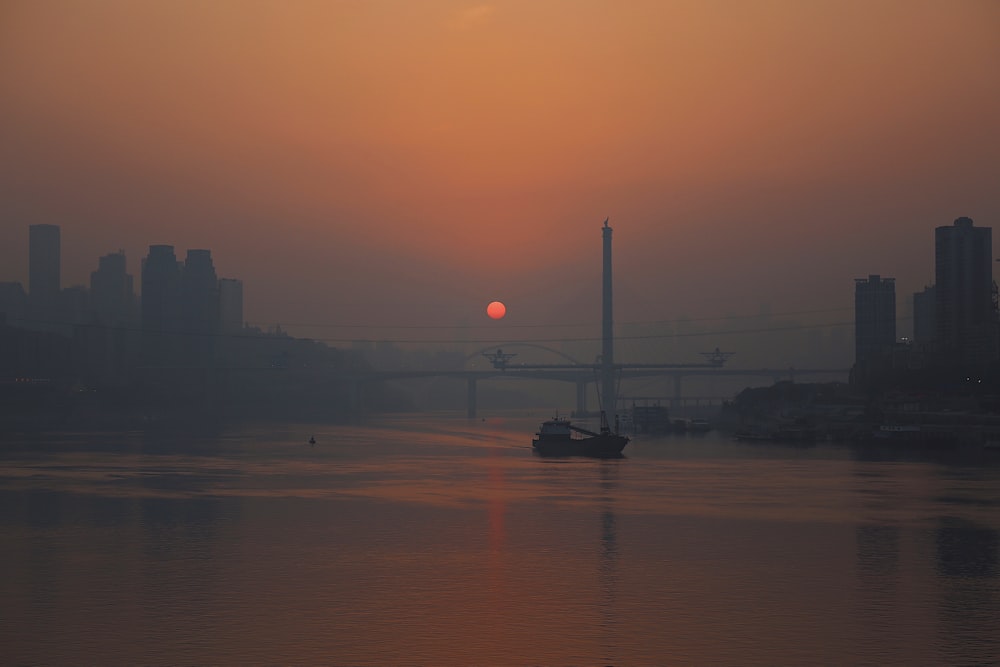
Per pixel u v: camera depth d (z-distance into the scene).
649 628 76.31
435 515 129.62
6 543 110.00
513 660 69.50
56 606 82.50
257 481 173.50
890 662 69.00
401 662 69.19
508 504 139.88
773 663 68.75
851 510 131.38
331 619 78.69
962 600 84.12
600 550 104.56
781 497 145.25
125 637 74.19
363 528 119.25
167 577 92.81
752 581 90.69
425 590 87.56
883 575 92.75
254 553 103.81
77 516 129.62
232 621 78.12
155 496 150.88
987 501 139.75
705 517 126.00
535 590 87.50
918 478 170.75
